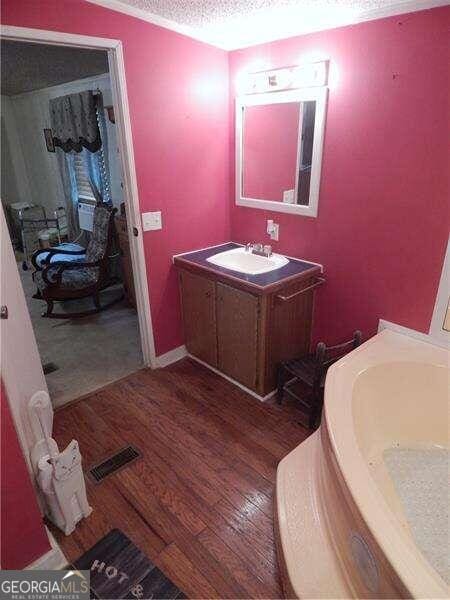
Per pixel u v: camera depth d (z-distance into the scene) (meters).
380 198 2.00
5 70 3.57
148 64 2.10
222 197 2.80
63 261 3.71
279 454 2.00
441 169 1.75
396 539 1.08
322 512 1.50
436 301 1.92
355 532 1.21
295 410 2.33
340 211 2.20
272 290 2.09
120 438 2.12
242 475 1.88
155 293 2.61
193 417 2.28
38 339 3.25
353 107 1.98
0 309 1.44
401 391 1.89
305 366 2.26
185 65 2.27
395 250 2.01
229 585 1.41
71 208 4.99
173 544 1.55
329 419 1.53
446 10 1.57
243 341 2.34
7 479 1.26
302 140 2.25
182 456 1.99
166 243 2.56
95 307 3.88
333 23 1.93
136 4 1.88
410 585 0.97
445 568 1.41
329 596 1.24
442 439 1.91
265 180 2.56
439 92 1.67
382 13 1.75
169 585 1.41
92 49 1.94
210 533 1.60
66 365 2.85
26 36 1.68
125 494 1.78
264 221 2.66
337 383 1.72
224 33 2.24
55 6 1.71
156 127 2.26
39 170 5.53
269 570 1.46
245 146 2.60
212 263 2.47
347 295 2.31
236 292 2.24
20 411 1.47
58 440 2.11
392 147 1.89
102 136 4.01
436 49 1.63
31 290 4.37
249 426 2.20
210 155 2.61
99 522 1.64
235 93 2.53
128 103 2.09
